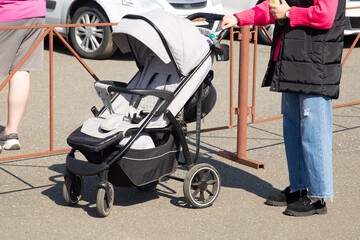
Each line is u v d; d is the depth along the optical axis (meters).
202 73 6.16
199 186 6.22
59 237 5.52
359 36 9.70
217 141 8.60
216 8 13.92
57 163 7.58
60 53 14.04
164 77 6.39
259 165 7.34
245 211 6.21
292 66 5.68
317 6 5.44
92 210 6.15
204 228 5.80
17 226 5.73
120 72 12.54
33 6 7.79
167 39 5.79
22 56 7.89
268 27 15.03
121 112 6.42
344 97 11.06
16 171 7.24
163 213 6.12
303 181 6.30
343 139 8.70
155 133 6.21
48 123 9.27
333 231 5.79
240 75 7.35
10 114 7.98
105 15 13.09
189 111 6.45
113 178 5.90
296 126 6.17
